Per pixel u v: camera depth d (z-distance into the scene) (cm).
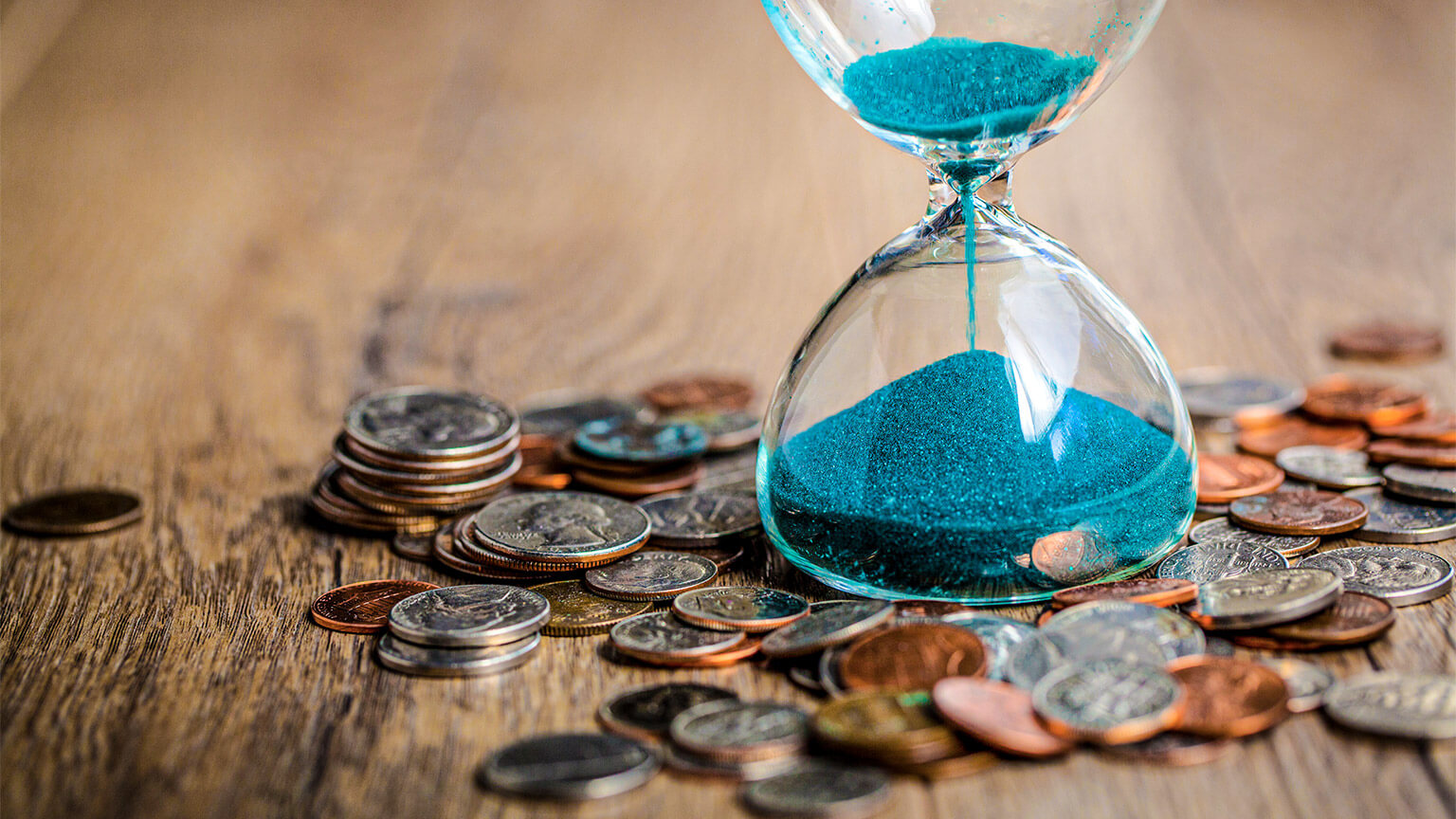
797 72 97
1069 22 39
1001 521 40
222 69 100
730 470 48
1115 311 42
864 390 41
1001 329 41
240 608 42
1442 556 43
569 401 51
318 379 54
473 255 66
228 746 38
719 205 72
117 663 41
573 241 68
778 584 42
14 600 43
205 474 49
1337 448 47
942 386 41
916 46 39
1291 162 75
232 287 62
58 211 72
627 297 60
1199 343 55
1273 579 41
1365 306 57
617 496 46
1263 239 64
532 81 97
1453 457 45
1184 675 38
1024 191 72
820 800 36
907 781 37
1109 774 37
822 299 59
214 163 81
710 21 111
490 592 42
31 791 38
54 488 48
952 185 41
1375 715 38
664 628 40
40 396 53
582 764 37
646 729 38
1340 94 87
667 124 87
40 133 87
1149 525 41
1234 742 37
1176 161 76
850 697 38
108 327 58
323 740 38
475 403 47
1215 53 97
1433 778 37
